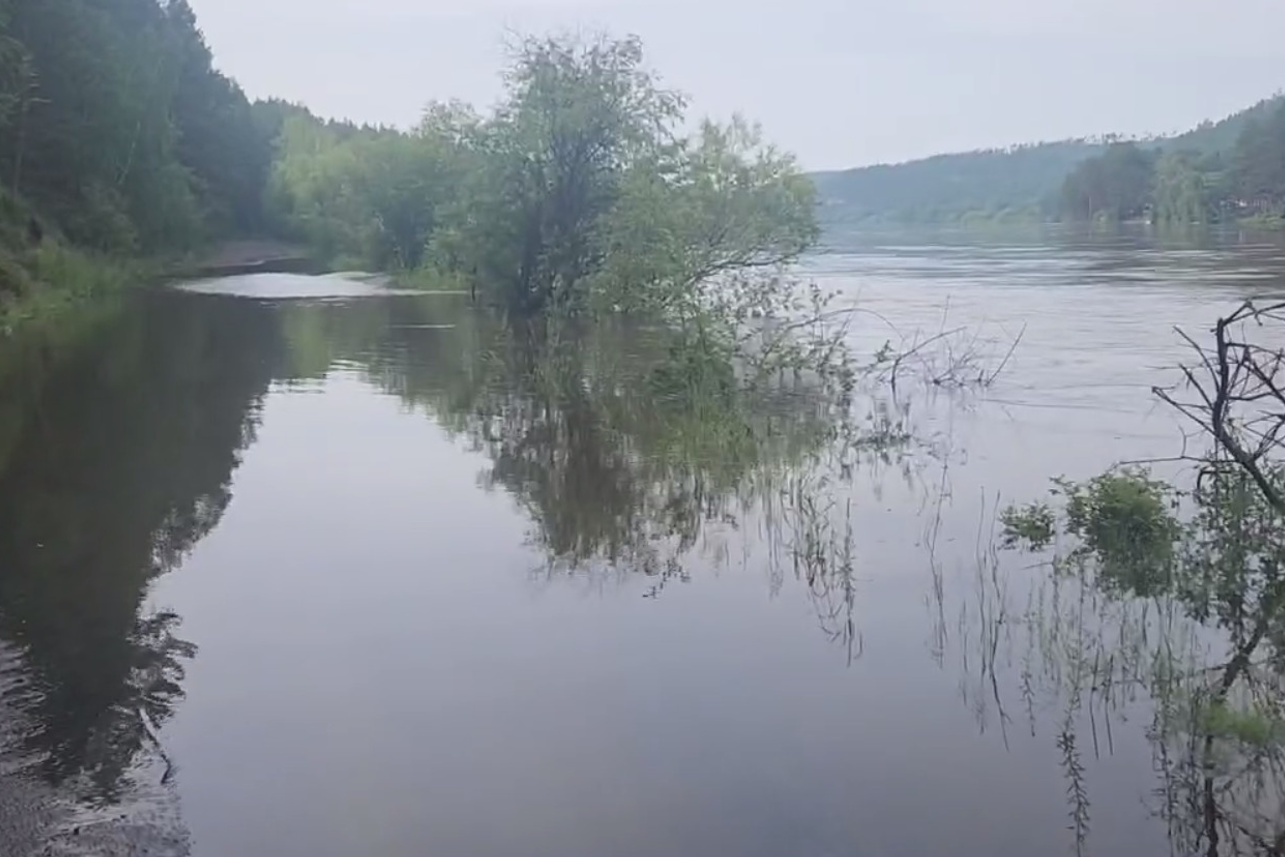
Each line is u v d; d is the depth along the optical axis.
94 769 6.79
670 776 6.80
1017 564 10.49
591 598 9.77
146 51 65.94
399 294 44.91
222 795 6.55
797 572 10.39
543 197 30.70
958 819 6.36
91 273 44.28
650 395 19.56
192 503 12.73
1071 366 21.77
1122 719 7.48
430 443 16.09
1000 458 14.76
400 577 10.28
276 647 8.66
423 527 11.87
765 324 24.67
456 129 35.38
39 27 52.38
